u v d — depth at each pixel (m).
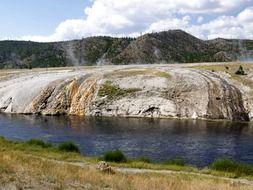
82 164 36.47
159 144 69.62
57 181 21.72
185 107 108.44
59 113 115.62
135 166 38.28
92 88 118.19
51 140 72.56
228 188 26.41
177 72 122.62
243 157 59.53
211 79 115.94
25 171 22.47
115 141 72.25
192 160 57.22
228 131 85.00
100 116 111.31
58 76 130.25
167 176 32.66
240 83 115.19
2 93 125.62
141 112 109.81
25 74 144.75
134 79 119.12
